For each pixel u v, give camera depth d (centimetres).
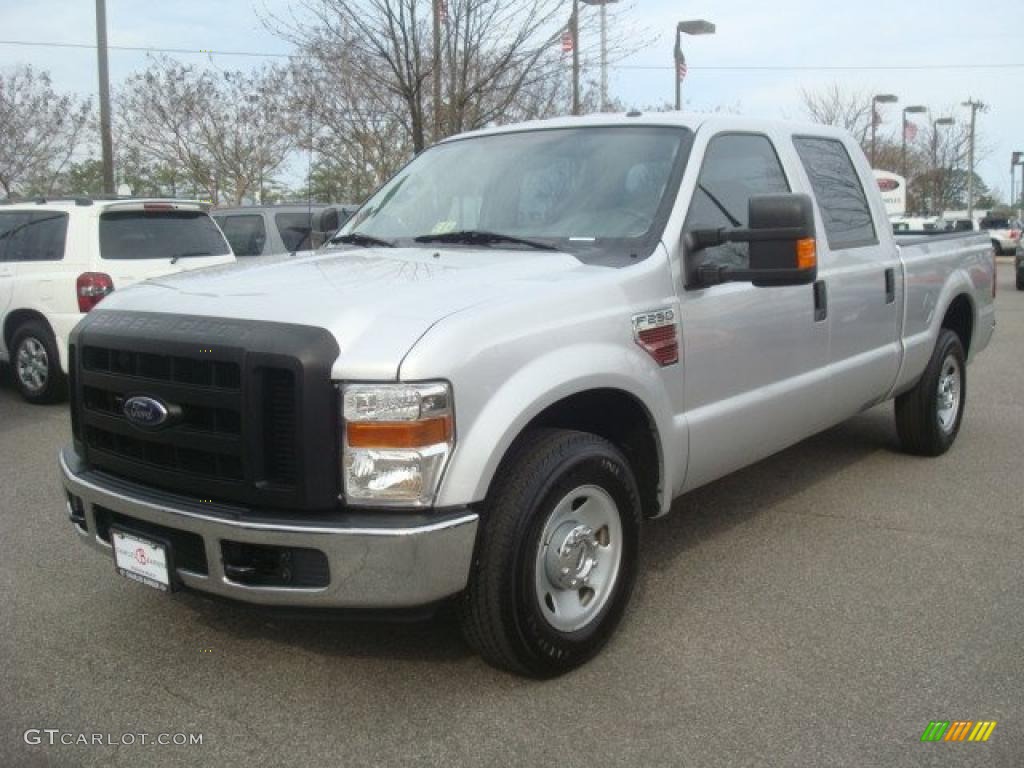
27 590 438
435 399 300
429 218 460
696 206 412
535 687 346
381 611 313
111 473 354
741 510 545
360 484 301
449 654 372
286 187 2408
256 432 304
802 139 514
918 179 4644
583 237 407
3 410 866
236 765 302
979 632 387
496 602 325
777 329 450
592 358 345
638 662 364
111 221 877
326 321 308
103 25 1716
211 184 2378
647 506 401
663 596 425
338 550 296
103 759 305
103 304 372
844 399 518
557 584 346
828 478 608
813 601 419
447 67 1346
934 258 614
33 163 2402
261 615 319
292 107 1798
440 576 304
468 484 307
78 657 373
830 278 492
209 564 314
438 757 305
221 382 311
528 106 1521
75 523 372
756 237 368
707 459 418
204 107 2317
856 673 354
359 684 350
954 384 665
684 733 316
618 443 395
